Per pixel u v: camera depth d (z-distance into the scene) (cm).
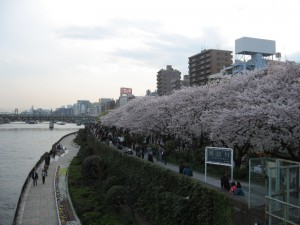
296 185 1423
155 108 4697
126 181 2858
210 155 2203
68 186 3428
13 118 18625
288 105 2209
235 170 2741
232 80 3481
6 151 8781
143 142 5631
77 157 5566
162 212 2102
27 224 2397
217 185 2241
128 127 5541
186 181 1984
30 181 3828
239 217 1495
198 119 3662
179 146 4456
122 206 2425
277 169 1388
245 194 1812
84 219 2312
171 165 3412
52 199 3064
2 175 5344
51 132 17788
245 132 2662
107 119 8438
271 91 2500
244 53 8512
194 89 4172
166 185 2216
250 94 2606
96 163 3512
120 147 4319
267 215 1340
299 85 2373
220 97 3441
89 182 3472
